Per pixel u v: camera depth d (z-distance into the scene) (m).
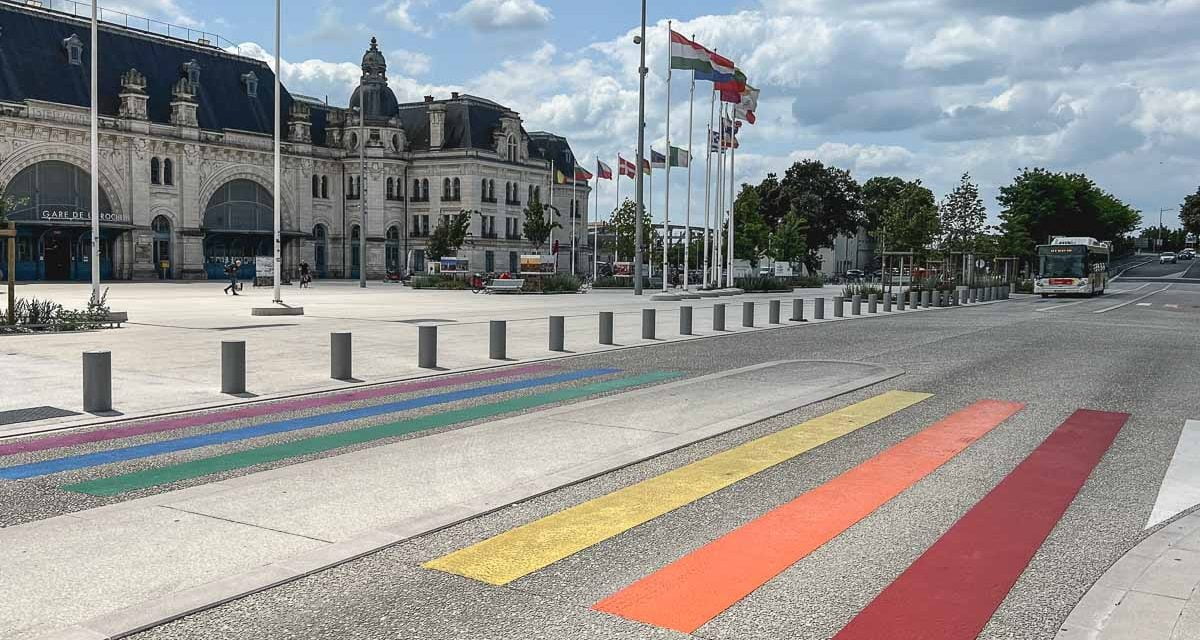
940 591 5.18
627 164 62.38
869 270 122.31
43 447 8.84
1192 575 5.41
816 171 99.50
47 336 19.78
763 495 7.22
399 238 85.88
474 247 84.75
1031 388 13.31
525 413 10.94
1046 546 6.00
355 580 5.24
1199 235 120.75
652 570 5.47
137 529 6.11
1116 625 4.68
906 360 16.95
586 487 7.44
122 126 64.00
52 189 61.03
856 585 5.26
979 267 73.62
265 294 43.56
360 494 7.06
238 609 4.79
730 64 41.06
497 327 16.70
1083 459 8.61
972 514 6.73
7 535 5.96
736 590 5.16
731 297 47.66
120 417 10.44
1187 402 12.11
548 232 78.31
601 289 60.03
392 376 14.22
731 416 10.72
